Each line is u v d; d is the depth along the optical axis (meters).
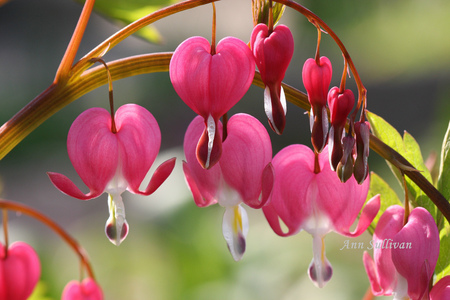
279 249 1.15
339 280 1.08
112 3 0.50
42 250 1.18
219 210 1.26
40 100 0.42
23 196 2.07
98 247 1.28
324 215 0.42
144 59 0.43
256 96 2.62
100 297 0.45
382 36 2.67
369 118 0.45
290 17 2.89
